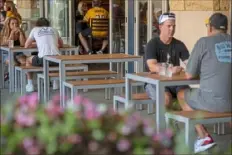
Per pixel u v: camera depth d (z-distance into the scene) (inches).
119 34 1028.5
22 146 222.2
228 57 446.0
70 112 231.3
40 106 238.7
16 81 829.2
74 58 657.0
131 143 224.8
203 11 746.2
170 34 526.9
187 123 424.5
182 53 535.2
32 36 824.3
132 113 251.1
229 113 443.5
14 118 232.5
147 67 540.7
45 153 220.8
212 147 474.0
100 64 1183.6
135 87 780.6
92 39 1172.5
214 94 444.8
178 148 243.0
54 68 783.7
